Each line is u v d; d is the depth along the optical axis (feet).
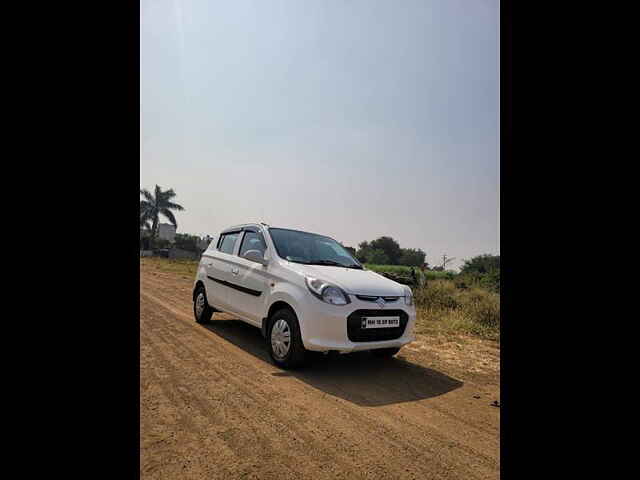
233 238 18.47
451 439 8.34
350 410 9.53
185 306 25.79
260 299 14.43
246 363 12.96
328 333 11.71
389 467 6.92
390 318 12.74
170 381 10.64
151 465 6.37
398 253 258.37
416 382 12.46
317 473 6.50
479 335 21.68
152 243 156.15
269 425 8.26
